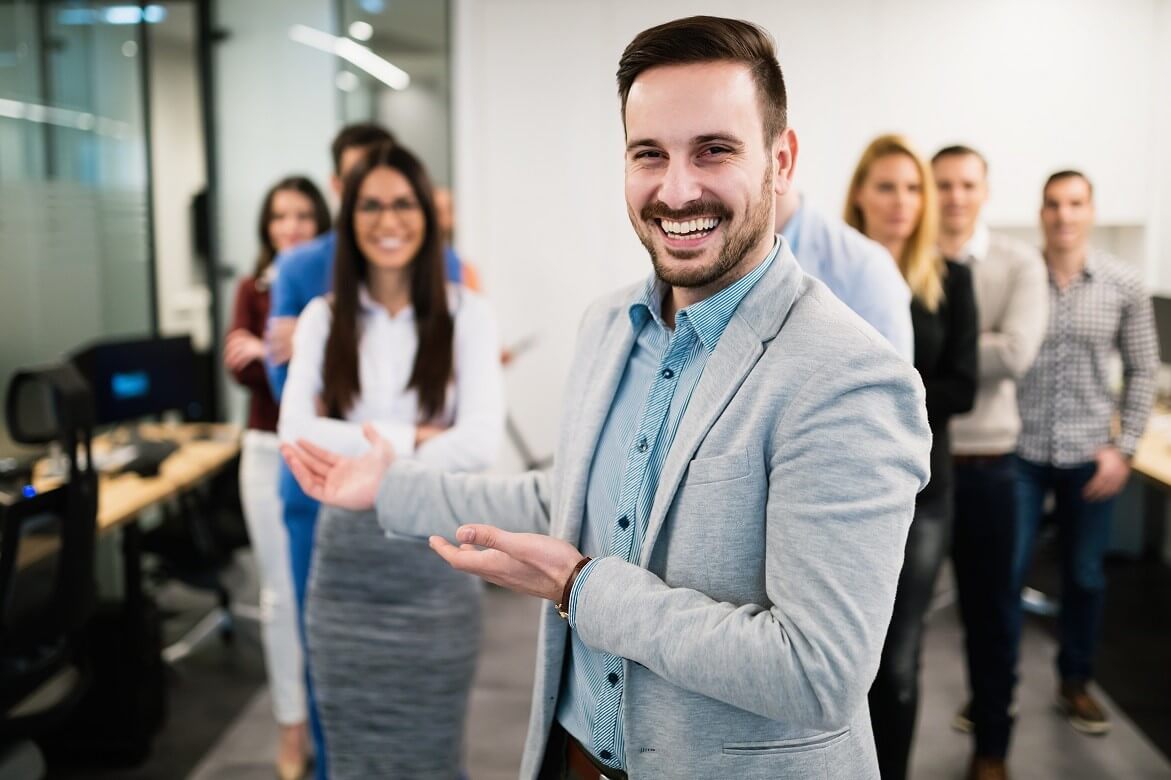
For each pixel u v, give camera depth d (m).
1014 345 2.56
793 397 0.92
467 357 2.11
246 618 4.09
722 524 0.95
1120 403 3.04
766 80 0.95
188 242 4.96
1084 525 3.06
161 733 3.08
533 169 4.48
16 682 2.05
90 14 4.39
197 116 4.88
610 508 1.10
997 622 2.62
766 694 0.87
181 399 3.97
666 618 0.92
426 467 1.35
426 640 2.01
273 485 2.78
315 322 2.12
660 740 1.01
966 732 3.00
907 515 0.89
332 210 4.04
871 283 1.68
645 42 0.95
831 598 0.86
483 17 4.43
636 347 1.14
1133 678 3.44
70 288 4.12
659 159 0.96
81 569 2.17
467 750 2.89
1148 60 4.20
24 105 4.02
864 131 4.27
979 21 4.21
